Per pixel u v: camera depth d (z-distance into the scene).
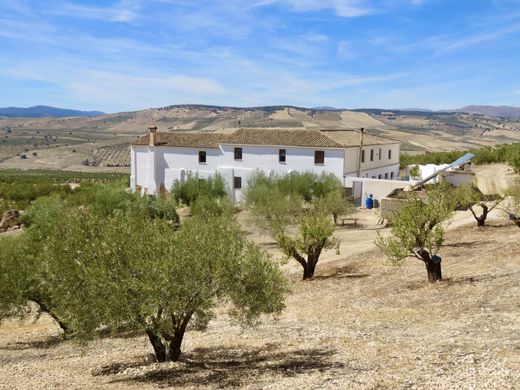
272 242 41.31
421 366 13.70
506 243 30.30
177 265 13.91
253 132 64.75
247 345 18.36
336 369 14.34
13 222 53.56
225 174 62.84
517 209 32.94
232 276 14.80
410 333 17.52
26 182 97.00
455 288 22.53
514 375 12.24
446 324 18.09
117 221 15.38
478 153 83.06
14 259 21.89
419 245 24.12
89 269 14.10
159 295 13.80
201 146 65.94
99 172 191.62
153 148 68.00
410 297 22.45
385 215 44.91
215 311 24.56
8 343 22.92
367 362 14.73
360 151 60.34
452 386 11.92
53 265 15.09
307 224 29.75
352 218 48.00
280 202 40.47
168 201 49.69
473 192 37.94
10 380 15.88
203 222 15.88
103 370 16.39
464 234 34.84
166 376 14.80
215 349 18.19
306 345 17.52
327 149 58.19
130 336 21.70
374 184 54.88
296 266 33.88
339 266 31.61
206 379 14.30
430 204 24.64
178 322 15.97
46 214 45.19
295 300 25.14
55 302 16.25
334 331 18.92
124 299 13.91
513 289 21.03
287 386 13.05
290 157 60.34
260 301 15.31
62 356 19.39
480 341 15.52
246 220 43.47
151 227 15.30
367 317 20.47
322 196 48.28
